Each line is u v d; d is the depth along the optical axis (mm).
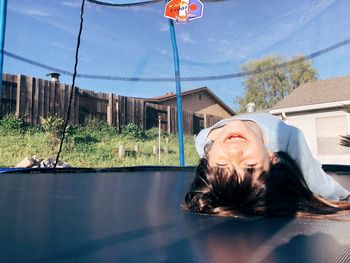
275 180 1107
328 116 7379
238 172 1048
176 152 7523
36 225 932
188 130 7625
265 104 6633
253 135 1068
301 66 6098
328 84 7719
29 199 1478
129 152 7086
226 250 677
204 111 7609
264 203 1043
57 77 6277
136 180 2553
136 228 882
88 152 6562
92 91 6777
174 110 7949
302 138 1398
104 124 6898
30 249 701
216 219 991
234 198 1059
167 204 1312
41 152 5969
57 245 728
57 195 1621
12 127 5766
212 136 1453
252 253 657
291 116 7844
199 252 664
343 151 7172
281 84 6453
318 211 1087
